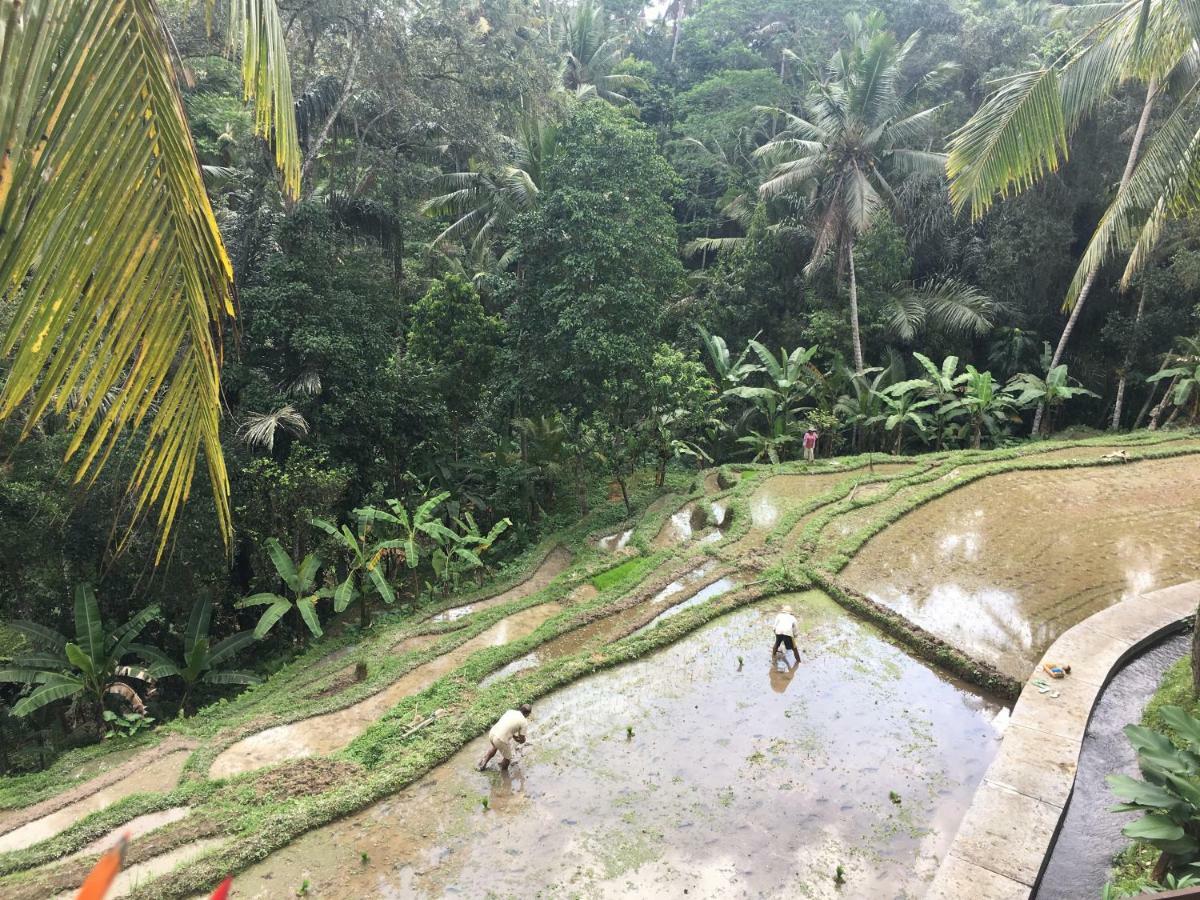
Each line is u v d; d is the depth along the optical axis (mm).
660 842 6727
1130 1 6895
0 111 1418
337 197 16641
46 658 11250
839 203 20219
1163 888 5188
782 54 30344
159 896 6387
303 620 13594
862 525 14000
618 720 8641
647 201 17109
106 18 1585
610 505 17844
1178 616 9531
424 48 15883
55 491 11133
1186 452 16984
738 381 21469
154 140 1668
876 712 8555
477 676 10016
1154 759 5668
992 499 15016
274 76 2004
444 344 18297
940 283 23844
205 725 10430
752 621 10844
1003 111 6746
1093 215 21781
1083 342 23188
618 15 36844
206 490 12461
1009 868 5883
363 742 8742
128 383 1718
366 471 15992
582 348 16234
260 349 14953
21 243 1491
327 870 6652
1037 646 9758
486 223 22453
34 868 7344
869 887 6137
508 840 6875
